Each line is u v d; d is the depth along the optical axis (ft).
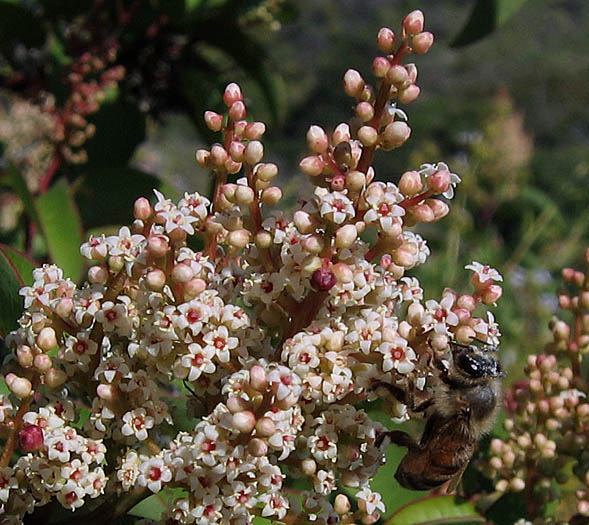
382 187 0.24
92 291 0.24
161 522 0.24
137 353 0.24
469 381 0.30
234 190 0.24
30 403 0.24
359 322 0.23
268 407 0.22
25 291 0.24
